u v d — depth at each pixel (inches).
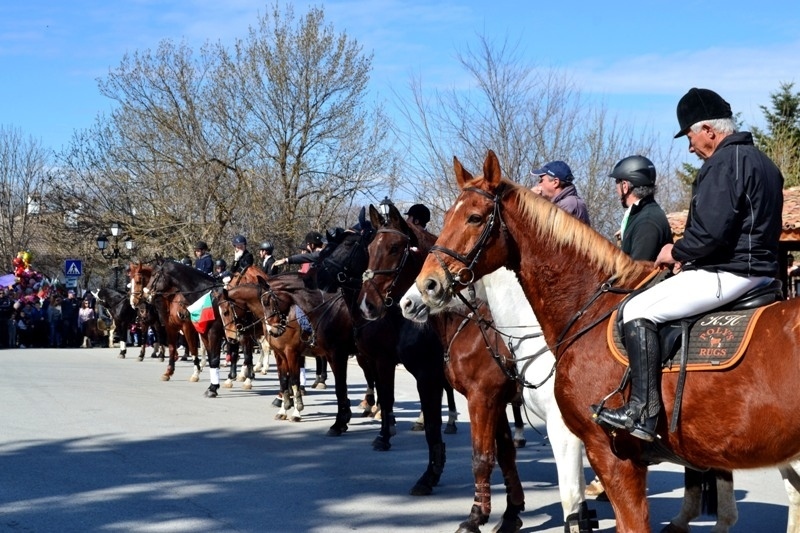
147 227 1240.8
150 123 1240.8
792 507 203.0
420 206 343.3
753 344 144.6
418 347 290.8
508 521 245.1
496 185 178.1
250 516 258.4
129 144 1251.2
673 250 160.4
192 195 1218.6
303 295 437.7
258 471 324.5
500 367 226.4
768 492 295.6
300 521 253.9
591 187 824.9
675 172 1169.4
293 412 461.7
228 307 539.8
